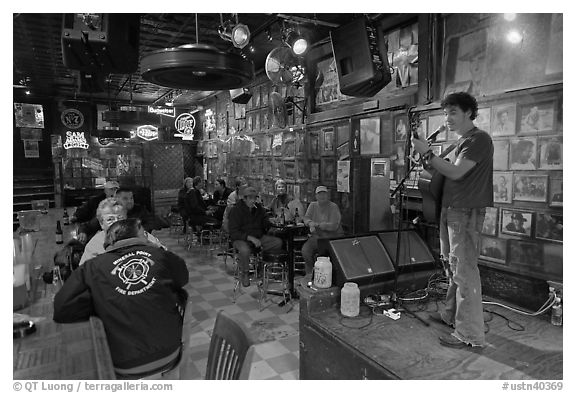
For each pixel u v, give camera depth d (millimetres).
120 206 2926
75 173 11359
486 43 3334
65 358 1446
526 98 2996
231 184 9633
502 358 2188
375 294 2963
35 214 4539
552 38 2828
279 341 3350
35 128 11219
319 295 2756
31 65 7855
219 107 10492
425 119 3959
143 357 1843
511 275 3139
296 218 5094
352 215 5223
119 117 7523
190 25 5426
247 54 6641
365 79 3828
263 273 4758
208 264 5918
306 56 6086
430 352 2246
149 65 2068
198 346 3260
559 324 2637
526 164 3012
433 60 3838
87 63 2891
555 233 2832
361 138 5074
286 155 7008
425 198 2666
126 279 1869
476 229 2312
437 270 3314
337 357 2414
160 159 12094
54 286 2342
